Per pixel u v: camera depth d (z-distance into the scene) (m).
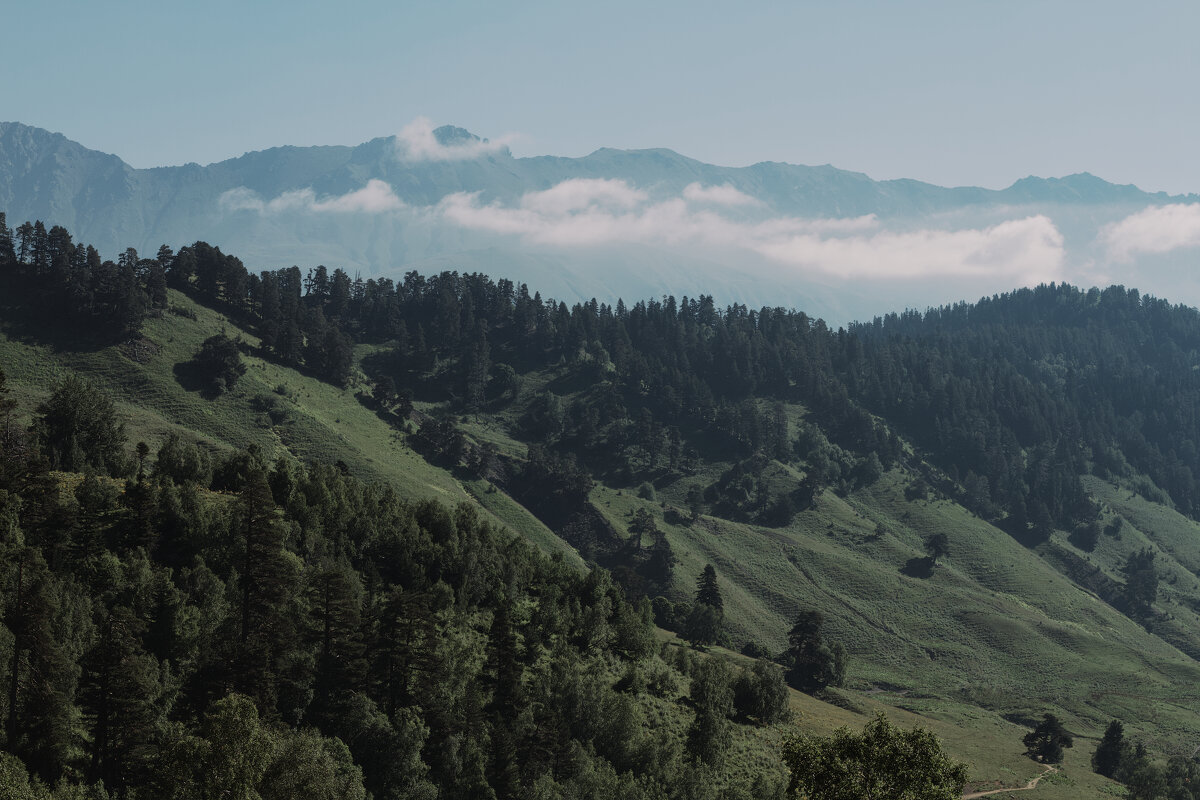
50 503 87.81
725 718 111.75
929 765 37.69
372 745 74.25
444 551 116.81
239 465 124.00
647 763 91.12
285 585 83.31
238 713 50.12
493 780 79.06
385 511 125.19
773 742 112.50
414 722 78.12
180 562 91.94
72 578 78.44
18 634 61.06
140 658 63.25
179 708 66.69
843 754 38.97
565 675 98.12
